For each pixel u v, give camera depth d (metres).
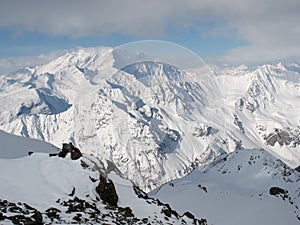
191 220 21.75
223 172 103.88
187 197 58.91
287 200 86.50
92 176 19.12
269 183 97.19
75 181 18.61
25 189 17.34
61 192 17.78
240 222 61.75
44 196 17.09
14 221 13.23
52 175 18.78
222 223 57.19
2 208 14.48
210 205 63.22
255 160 113.00
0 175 18.00
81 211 16.36
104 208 17.62
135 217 17.88
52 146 35.88
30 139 35.97
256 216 68.88
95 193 18.58
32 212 14.67
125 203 19.47
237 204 69.88
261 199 81.06
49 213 15.04
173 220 19.80
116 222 16.25
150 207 20.11
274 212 72.25
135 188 21.72
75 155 20.38
